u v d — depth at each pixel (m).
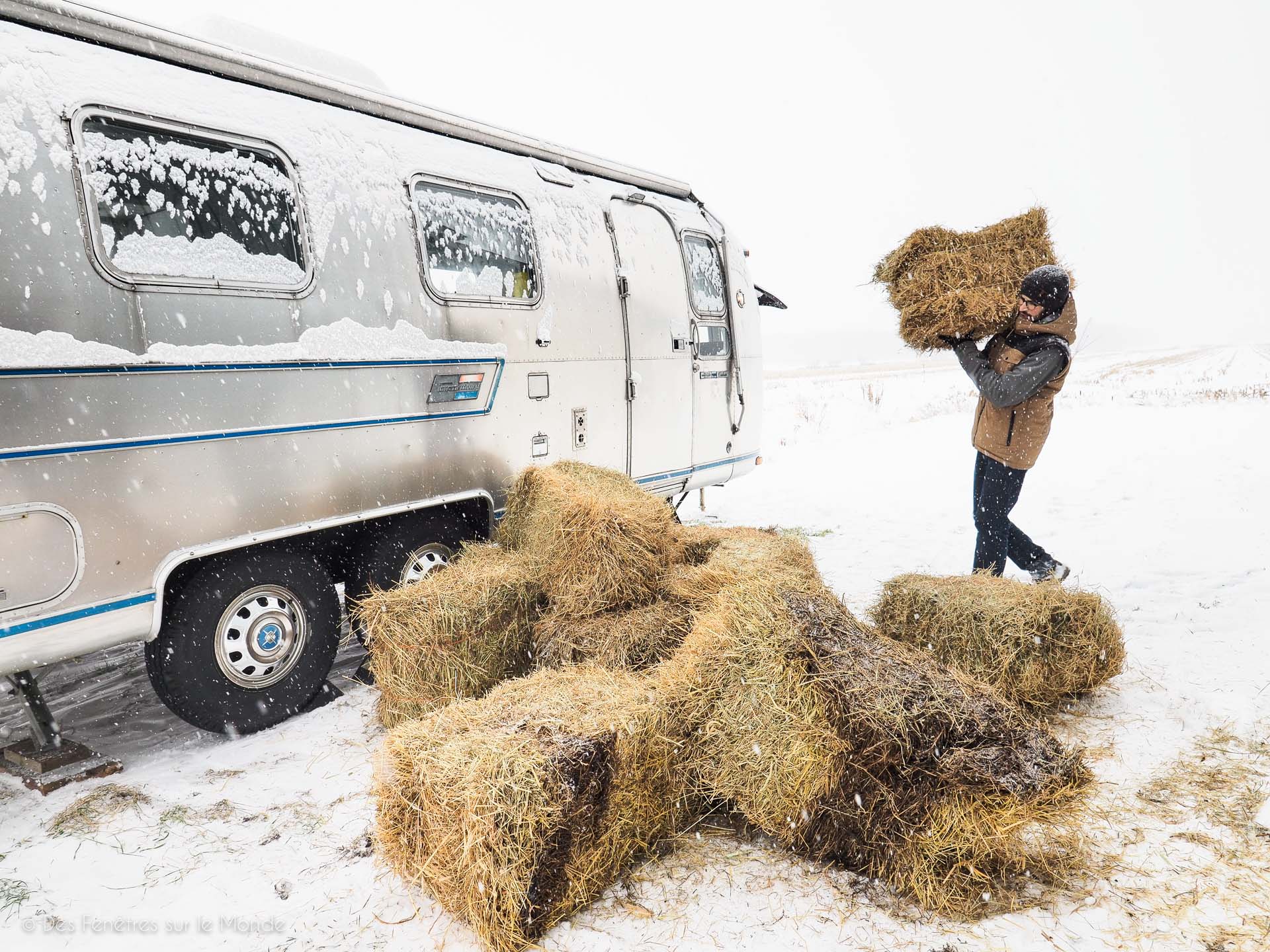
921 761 2.18
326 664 3.64
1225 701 3.13
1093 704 3.27
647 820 2.43
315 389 3.40
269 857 2.49
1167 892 2.15
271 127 3.35
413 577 4.03
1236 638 3.75
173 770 3.07
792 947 2.03
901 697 2.29
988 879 2.17
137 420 2.84
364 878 2.38
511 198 4.40
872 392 21.36
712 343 6.12
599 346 4.93
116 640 2.85
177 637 3.14
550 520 3.56
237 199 3.18
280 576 3.43
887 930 2.08
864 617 4.06
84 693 3.90
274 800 2.82
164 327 2.91
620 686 2.59
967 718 2.24
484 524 4.34
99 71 2.85
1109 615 3.28
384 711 3.38
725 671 2.56
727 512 7.86
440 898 2.21
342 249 3.51
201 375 3.02
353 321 3.53
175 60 3.15
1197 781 2.65
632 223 5.32
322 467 3.46
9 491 2.54
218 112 3.17
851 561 5.74
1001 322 4.04
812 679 2.37
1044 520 6.59
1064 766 2.16
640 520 3.41
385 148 3.80
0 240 2.51
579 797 2.12
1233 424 11.28
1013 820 2.06
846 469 10.03
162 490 2.93
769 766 2.42
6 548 2.55
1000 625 3.22
